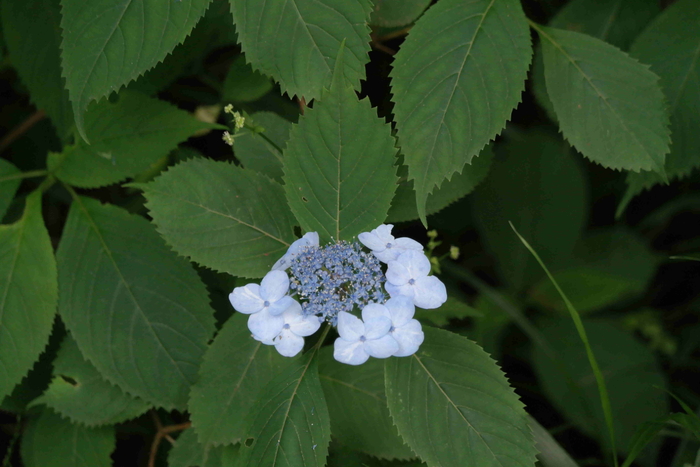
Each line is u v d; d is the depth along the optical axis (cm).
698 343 137
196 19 111
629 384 131
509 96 112
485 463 110
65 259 119
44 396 120
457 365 111
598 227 142
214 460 119
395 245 110
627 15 124
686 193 139
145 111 121
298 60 111
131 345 118
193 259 113
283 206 114
